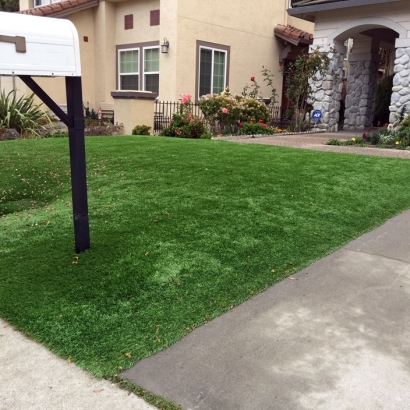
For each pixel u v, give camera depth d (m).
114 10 14.59
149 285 3.14
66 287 3.08
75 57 3.02
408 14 11.07
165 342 2.53
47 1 16.66
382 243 4.09
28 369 2.30
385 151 8.51
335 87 13.20
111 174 6.10
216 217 4.40
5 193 5.68
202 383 2.20
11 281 3.17
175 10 12.34
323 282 3.31
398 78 11.31
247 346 2.51
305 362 2.37
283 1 15.78
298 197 5.11
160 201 4.88
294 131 12.99
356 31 12.57
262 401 2.07
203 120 11.89
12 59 2.70
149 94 11.95
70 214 4.66
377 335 2.62
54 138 9.72
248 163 6.68
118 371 2.29
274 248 3.82
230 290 3.14
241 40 14.49
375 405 2.05
